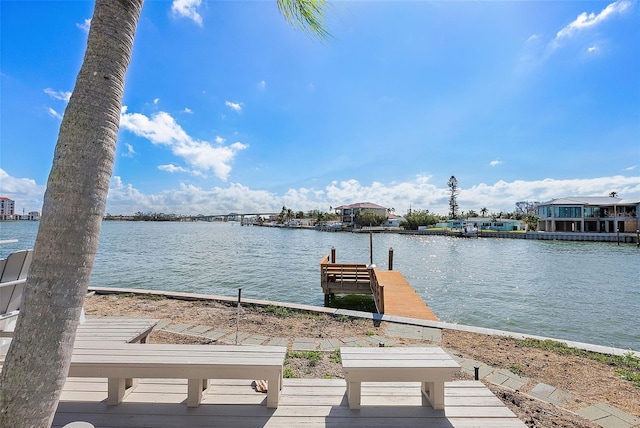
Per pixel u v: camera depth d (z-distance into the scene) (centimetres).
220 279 1559
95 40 149
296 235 6366
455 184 8031
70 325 138
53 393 135
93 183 142
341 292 1102
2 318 297
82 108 142
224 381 294
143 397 262
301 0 244
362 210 8500
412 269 2044
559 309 1074
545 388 362
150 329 354
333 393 280
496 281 1612
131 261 2159
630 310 1065
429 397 262
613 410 314
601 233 4691
